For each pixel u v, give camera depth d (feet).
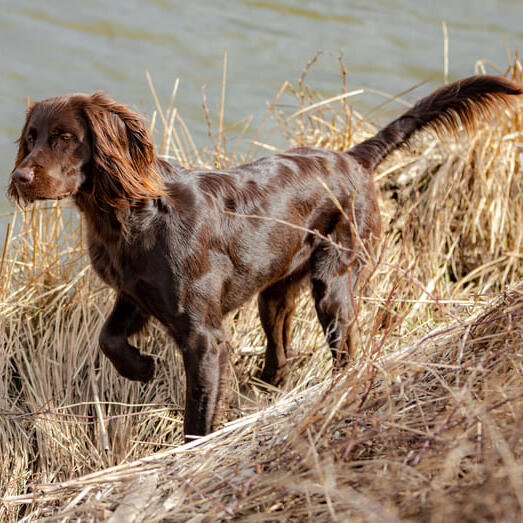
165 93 35.29
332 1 48.55
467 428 11.00
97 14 44.37
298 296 19.36
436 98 19.79
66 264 21.13
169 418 17.58
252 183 17.03
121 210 15.16
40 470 16.60
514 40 42.14
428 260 22.03
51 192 14.64
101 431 16.93
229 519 11.05
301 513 10.59
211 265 16.07
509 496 9.49
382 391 12.91
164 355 19.17
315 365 19.34
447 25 44.68
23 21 42.29
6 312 19.67
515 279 22.31
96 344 19.15
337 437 12.23
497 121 23.62
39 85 35.60
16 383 18.75
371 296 20.57
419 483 10.25
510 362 12.25
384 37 42.63
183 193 15.87
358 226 18.61
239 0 48.06
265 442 12.82
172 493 11.91
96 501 11.94
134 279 15.75
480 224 23.43
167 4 46.57
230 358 19.60
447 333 14.60
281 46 41.14
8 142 31.40
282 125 26.22
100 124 14.92
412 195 23.67
